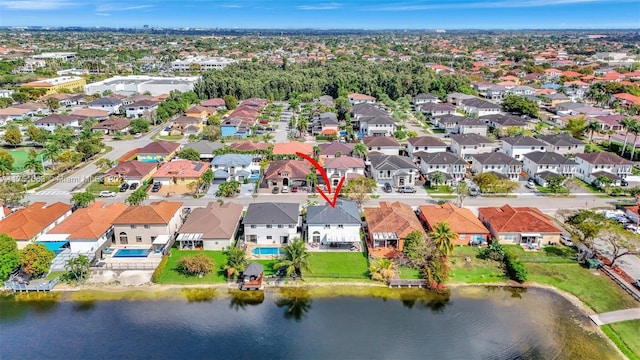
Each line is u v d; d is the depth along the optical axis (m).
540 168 111.19
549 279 69.31
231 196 99.69
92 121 163.75
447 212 83.44
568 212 90.12
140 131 161.50
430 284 66.88
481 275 70.31
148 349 55.03
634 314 61.44
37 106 188.50
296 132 159.62
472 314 61.84
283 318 60.78
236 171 111.62
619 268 71.19
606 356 54.31
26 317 60.72
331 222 77.31
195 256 69.44
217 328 58.78
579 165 115.06
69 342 56.12
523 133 147.38
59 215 83.56
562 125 164.62
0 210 83.56
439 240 70.31
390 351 55.16
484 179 99.81
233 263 67.69
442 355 54.56
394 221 78.50
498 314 61.88
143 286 67.06
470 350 55.44
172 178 105.62
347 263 72.81
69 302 63.75
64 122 160.50
